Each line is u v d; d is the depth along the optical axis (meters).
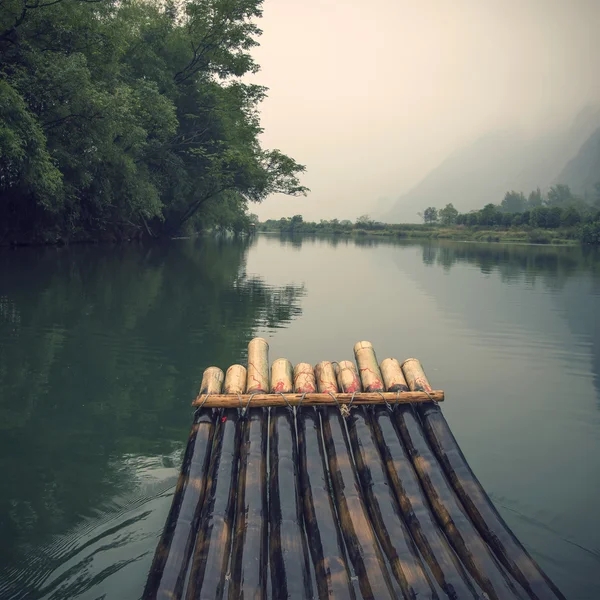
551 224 73.94
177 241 44.44
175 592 2.61
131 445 4.79
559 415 5.86
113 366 7.16
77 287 14.08
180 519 3.03
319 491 3.19
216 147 32.91
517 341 9.42
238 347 8.35
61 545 3.33
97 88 20.61
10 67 18.23
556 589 2.68
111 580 3.02
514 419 5.73
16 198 22.98
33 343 8.21
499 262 29.88
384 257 34.22
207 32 30.53
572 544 3.44
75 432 5.06
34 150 16.69
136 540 3.38
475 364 7.93
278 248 44.88
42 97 18.61
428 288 17.12
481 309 12.81
